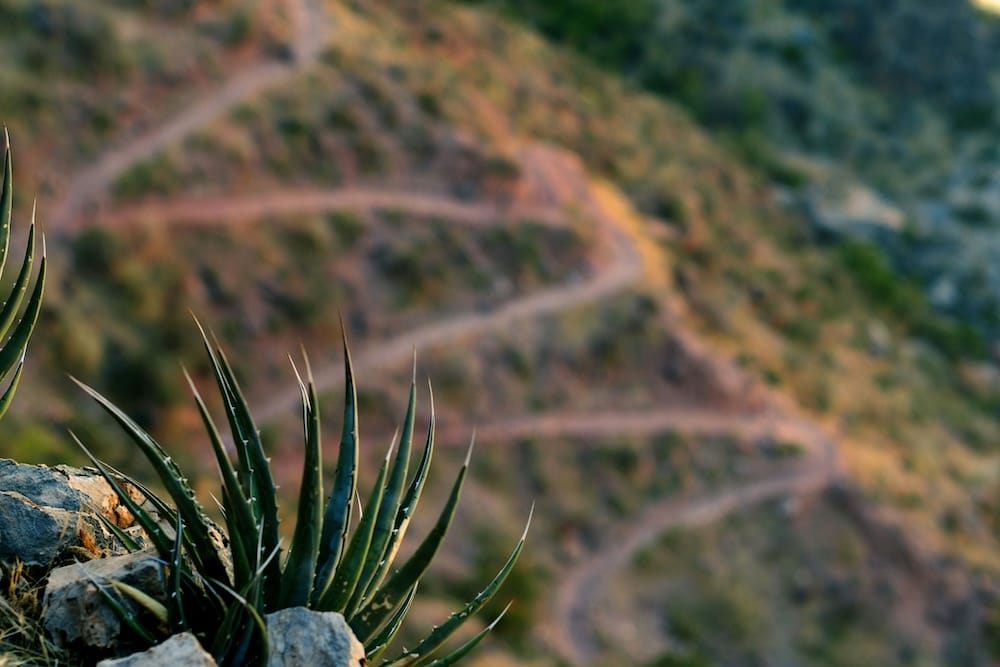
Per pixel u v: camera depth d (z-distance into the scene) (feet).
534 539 170.91
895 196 381.40
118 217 164.76
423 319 189.47
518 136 245.24
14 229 152.97
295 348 170.50
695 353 209.87
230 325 165.37
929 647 185.78
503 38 303.07
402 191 205.05
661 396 204.44
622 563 174.40
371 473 158.20
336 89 210.79
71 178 166.40
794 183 355.97
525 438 183.21
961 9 457.68
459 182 211.82
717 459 198.59
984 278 340.18
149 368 144.66
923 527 204.23
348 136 204.54
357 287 184.65
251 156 189.06
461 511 164.86
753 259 285.02
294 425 157.17
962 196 386.52
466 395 183.01
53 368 136.26
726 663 167.02
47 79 175.52
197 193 178.40
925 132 421.59
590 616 160.86
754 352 233.55
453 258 199.93
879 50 443.32
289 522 115.03
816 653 177.88
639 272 220.23
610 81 337.31
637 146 299.99
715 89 399.85
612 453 189.16
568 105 295.28
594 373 199.93
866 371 263.49
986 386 295.89
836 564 190.60
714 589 176.14
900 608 189.47
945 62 446.60
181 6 202.90
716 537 185.16
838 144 403.13
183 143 181.57
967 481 234.79
